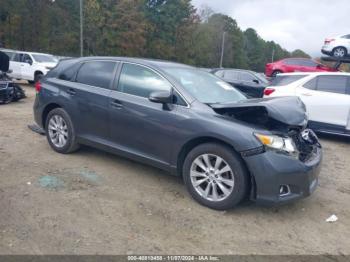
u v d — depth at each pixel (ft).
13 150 18.25
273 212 13.12
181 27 175.11
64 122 17.61
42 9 120.16
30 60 55.26
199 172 13.24
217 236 11.22
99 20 139.03
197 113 13.24
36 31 120.26
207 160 12.91
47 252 9.76
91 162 17.08
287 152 12.03
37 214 11.71
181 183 15.21
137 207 12.75
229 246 10.72
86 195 13.42
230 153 12.32
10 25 115.85
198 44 197.88
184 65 16.80
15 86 35.42
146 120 14.33
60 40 129.80
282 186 12.08
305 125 13.25
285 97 15.16
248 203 13.67
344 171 19.04
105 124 15.88
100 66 16.81
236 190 12.30
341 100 25.23
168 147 13.88
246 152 11.90
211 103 14.05
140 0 153.28
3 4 113.19
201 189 13.30
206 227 11.71
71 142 17.46
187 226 11.68
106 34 140.46
